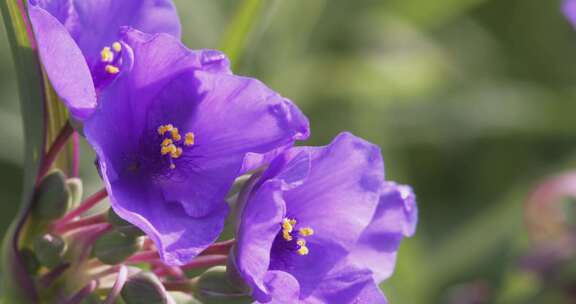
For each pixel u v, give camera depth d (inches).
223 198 10.7
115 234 11.0
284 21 17.0
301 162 10.5
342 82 18.9
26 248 11.3
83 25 11.1
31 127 11.2
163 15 11.3
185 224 10.7
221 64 10.7
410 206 11.4
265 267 10.4
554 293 15.1
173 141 10.9
